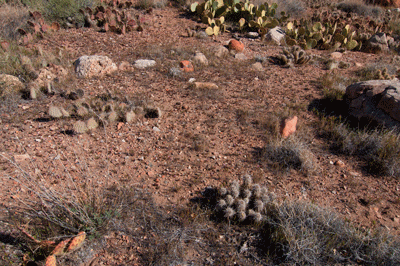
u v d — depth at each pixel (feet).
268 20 40.04
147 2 43.45
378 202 13.87
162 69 26.32
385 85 19.33
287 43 35.86
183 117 19.61
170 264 10.32
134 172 14.51
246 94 23.27
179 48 30.30
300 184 14.62
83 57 24.82
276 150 16.21
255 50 33.47
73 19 35.40
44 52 26.53
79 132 16.76
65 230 10.96
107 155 14.32
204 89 23.47
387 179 15.39
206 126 18.81
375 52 36.76
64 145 15.84
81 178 13.67
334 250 10.88
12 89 20.10
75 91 20.74
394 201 13.99
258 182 14.43
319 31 38.09
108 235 11.20
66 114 17.98
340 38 37.29
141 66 26.40
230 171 15.05
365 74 29.01
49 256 9.34
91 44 30.68
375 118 18.71
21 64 23.72
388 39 39.11
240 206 12.08
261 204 12.30
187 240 11.27
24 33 30.19
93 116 18.37
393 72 29.89
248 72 27.55
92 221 11.12
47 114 18.62
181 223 11.89
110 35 33.53
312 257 10.61
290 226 11.56
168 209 12.58
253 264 10.58
